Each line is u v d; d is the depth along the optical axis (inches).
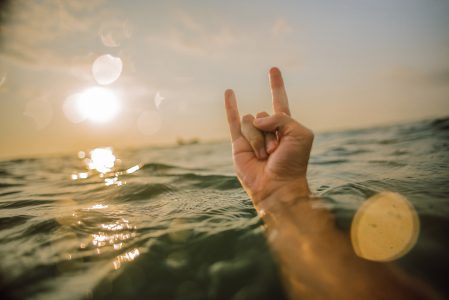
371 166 27.7
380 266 8.7
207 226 14.1
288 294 8.5
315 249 9.8
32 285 10.0
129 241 13.1
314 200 12.4
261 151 13.6
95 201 22.9
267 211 12.8
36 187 33.7
